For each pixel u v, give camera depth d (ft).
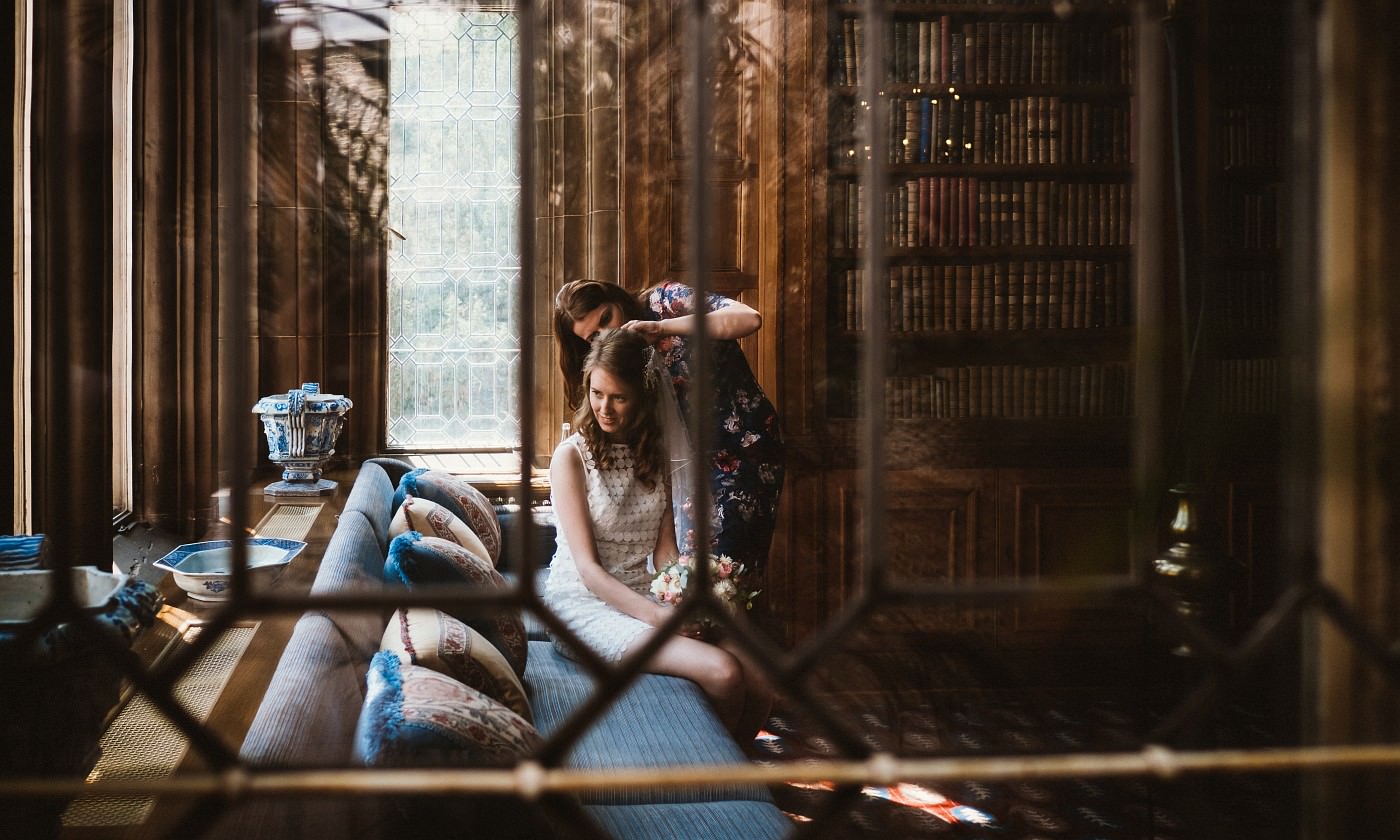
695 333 2.16
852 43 15.26
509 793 1.99
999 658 14.99
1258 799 9.75
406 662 6.07
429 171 16.51
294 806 3.91
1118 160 15.30
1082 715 13.67
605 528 9.82
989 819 10.27
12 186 6.64
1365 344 2.23
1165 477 4.58
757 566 12.32
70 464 2.01
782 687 2.10
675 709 8.28
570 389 12.09
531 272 2.12
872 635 14.89
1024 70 15.17
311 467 13.96
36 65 7.45
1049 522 15.40
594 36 15.65
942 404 15.31
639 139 15.58
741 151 15.23
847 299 15.40
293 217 15.72
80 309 7.82
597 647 9.32
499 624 8.24
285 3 15.51
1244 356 14.90
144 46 11.55
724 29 15.08
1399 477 2.22
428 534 10.28
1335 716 2.27
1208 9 5.77
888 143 15.24
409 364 16.65
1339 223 2.24
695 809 6.77
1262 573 14.99
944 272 15.28
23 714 2.86
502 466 16.53
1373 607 2.23
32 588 3.75
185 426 12.04
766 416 12.24
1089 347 15.56
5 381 6.61
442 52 16.43
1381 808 2.28
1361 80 2.22
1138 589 2.22
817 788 10.86
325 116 15.87
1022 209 15.28
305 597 1.98
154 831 3.81
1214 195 4.72
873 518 2.16
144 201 11.60
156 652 6.03
